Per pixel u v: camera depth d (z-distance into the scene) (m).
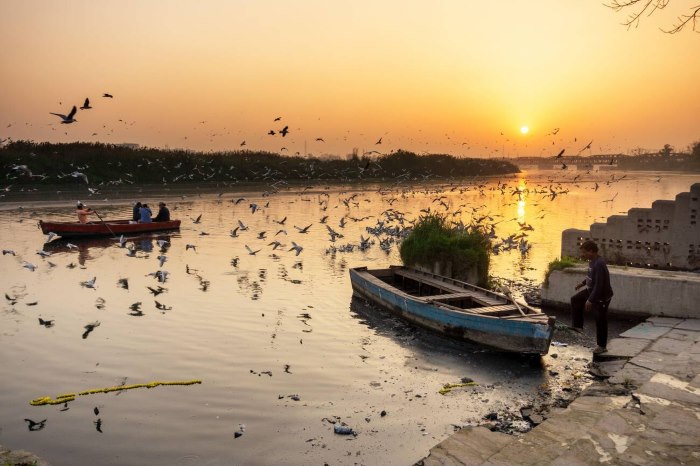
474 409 10.70
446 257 20.19
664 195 77.00
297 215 48.00
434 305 15.12
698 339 12.31
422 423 10.16
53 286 21.22
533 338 12.59
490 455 7.97
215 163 92.56
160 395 11.50
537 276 22.61
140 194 66.69
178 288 20.94
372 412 10.65
